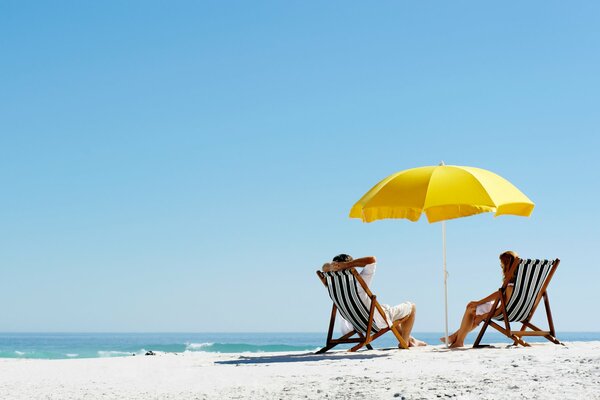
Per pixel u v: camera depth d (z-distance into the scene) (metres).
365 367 5.90
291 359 7.47
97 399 4.71
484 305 8.27
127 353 32.19
